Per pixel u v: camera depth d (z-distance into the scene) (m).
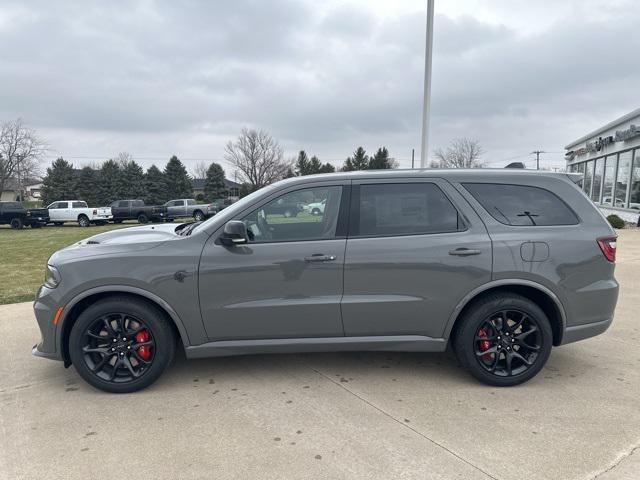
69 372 3.99
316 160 78.75
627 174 19.09
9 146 54.47
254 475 2.52
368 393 3.53
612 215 17.08
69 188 63.00
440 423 3.06
